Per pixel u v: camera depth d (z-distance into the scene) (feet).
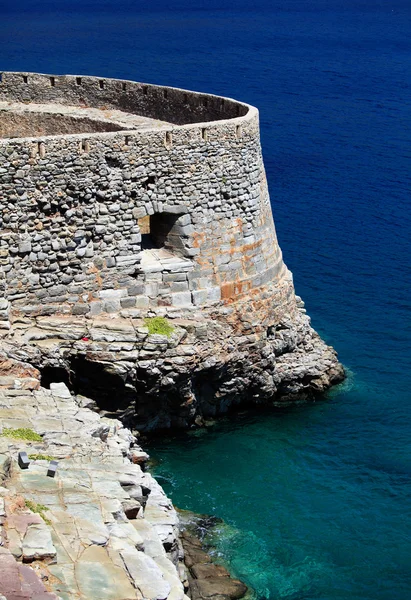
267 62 538.06
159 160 144.87
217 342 150.20
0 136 191.01
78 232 142.41
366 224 239.30
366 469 143.43
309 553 124.98
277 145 322.75
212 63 525.75
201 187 148.46
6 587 79.61
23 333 139.85
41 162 137.90
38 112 186.60
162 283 148.36
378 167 293.43
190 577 118.11
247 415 156.76
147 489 108.17
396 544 127.44
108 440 118.73
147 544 99.50
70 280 143.43
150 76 472.03
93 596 84.69
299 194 264.11
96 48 572.51
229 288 152.56
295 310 163.32
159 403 147.84
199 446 148.15
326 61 549.13
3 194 136.87
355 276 207.21
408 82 472.03
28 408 120.57
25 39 610.24
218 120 160.35
